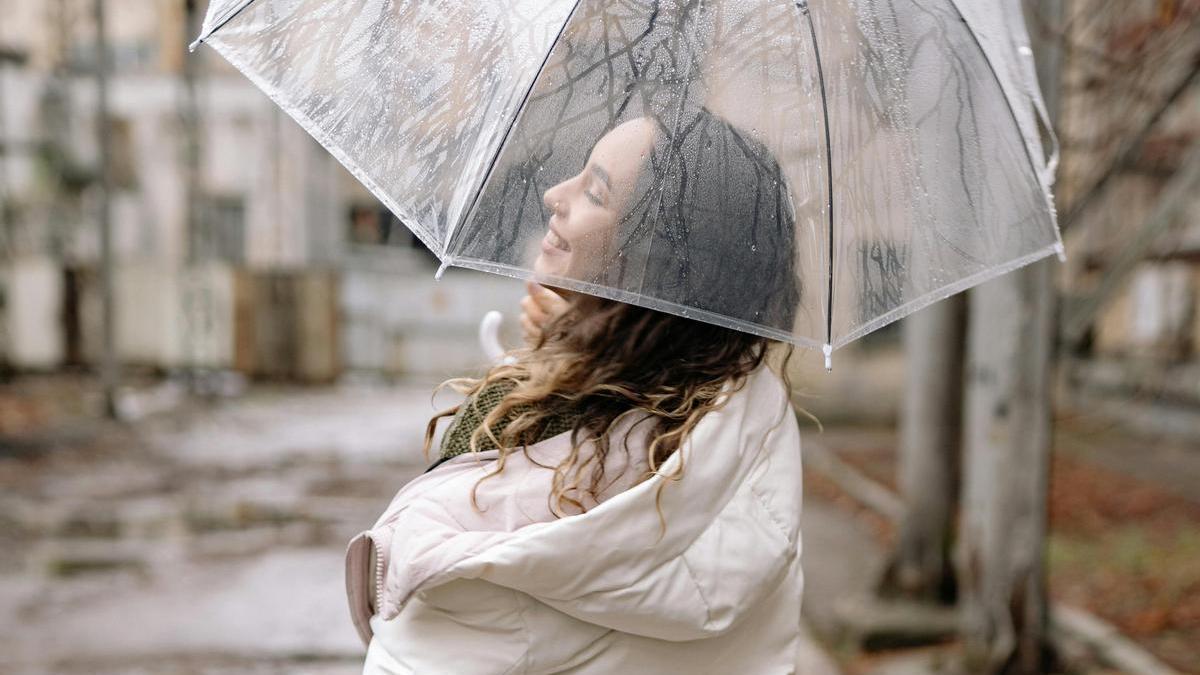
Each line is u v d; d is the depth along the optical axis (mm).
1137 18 5633
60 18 20891
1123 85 5574
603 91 1509
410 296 20938
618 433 1488
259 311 20172
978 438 5117
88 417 14586
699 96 1519
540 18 1548
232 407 16625
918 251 1663
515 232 1479
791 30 1554
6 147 19875
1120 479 11227
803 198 1543
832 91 1577
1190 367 13242
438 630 1440
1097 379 14258
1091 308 6379
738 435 1483
